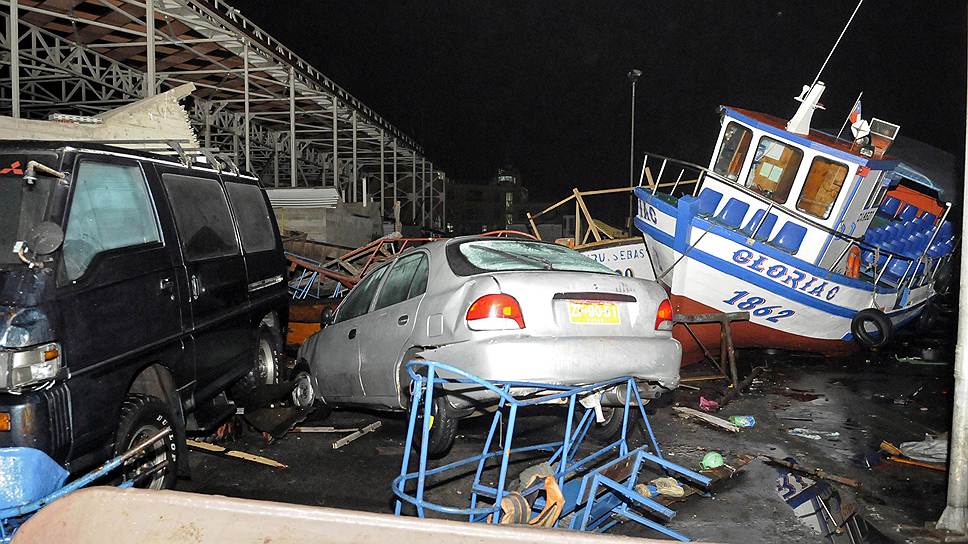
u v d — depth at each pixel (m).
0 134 8.38
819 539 4.39
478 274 5.41
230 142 29.05
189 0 14.56
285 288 7.55
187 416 5.59
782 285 10.34
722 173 10.99
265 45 18.44
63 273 4.00
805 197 10.56
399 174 43.47
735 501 5.04
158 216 5.10
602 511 4.38
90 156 4.55
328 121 29.11
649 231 11.32
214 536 1.98
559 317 5.16
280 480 5.55
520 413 7.37
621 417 6.22
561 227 30.12
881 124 10.90
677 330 10.65
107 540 1.99
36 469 3.64
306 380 7.41
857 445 6.43
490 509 3.89
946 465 5.71
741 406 7.96
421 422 5.61
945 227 13.67
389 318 6.06
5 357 3.61
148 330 4.69
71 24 16.69
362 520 2.01
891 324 10.74
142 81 21.59
